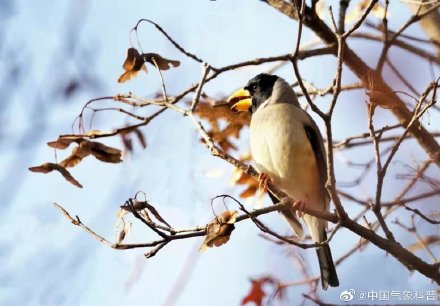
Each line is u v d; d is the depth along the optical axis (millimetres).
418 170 10273
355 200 10680
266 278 10391
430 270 8414
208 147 8453
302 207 8805
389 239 8422
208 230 7961
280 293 10328
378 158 8211
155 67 9703
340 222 8305
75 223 7840
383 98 9781
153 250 7785
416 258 8414
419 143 10414
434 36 10938
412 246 10547
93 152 9617
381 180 8250
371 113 8172
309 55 10742
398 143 8117
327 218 8562
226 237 7977
